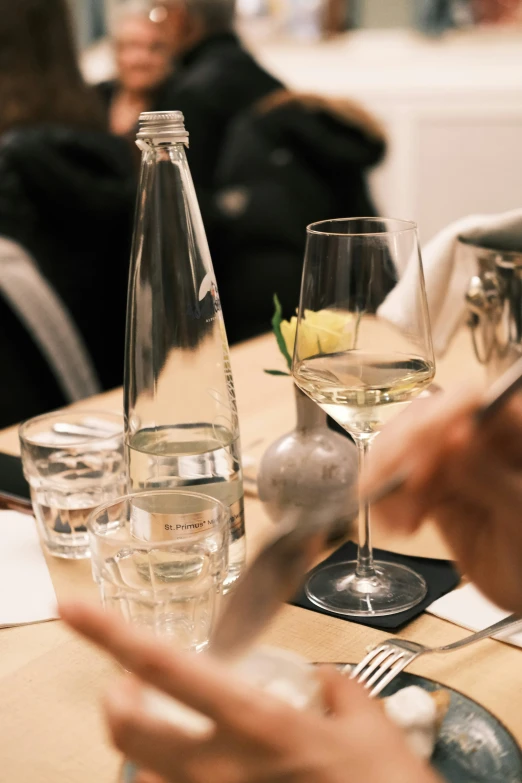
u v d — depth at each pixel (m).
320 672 0.42
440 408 0.57
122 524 0.65
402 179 3.89
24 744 0.54
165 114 0.70
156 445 0.71
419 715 0.49
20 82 1.88
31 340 1.61
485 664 0.60
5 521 0.83
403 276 0.66
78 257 1.87
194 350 0.72
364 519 0.70
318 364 0.67
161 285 0.72
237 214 2.29
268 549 0.47
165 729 0.40
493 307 0.87
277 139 2.30
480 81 3.69
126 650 0.39
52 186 1.77
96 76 3.94
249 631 0.46
